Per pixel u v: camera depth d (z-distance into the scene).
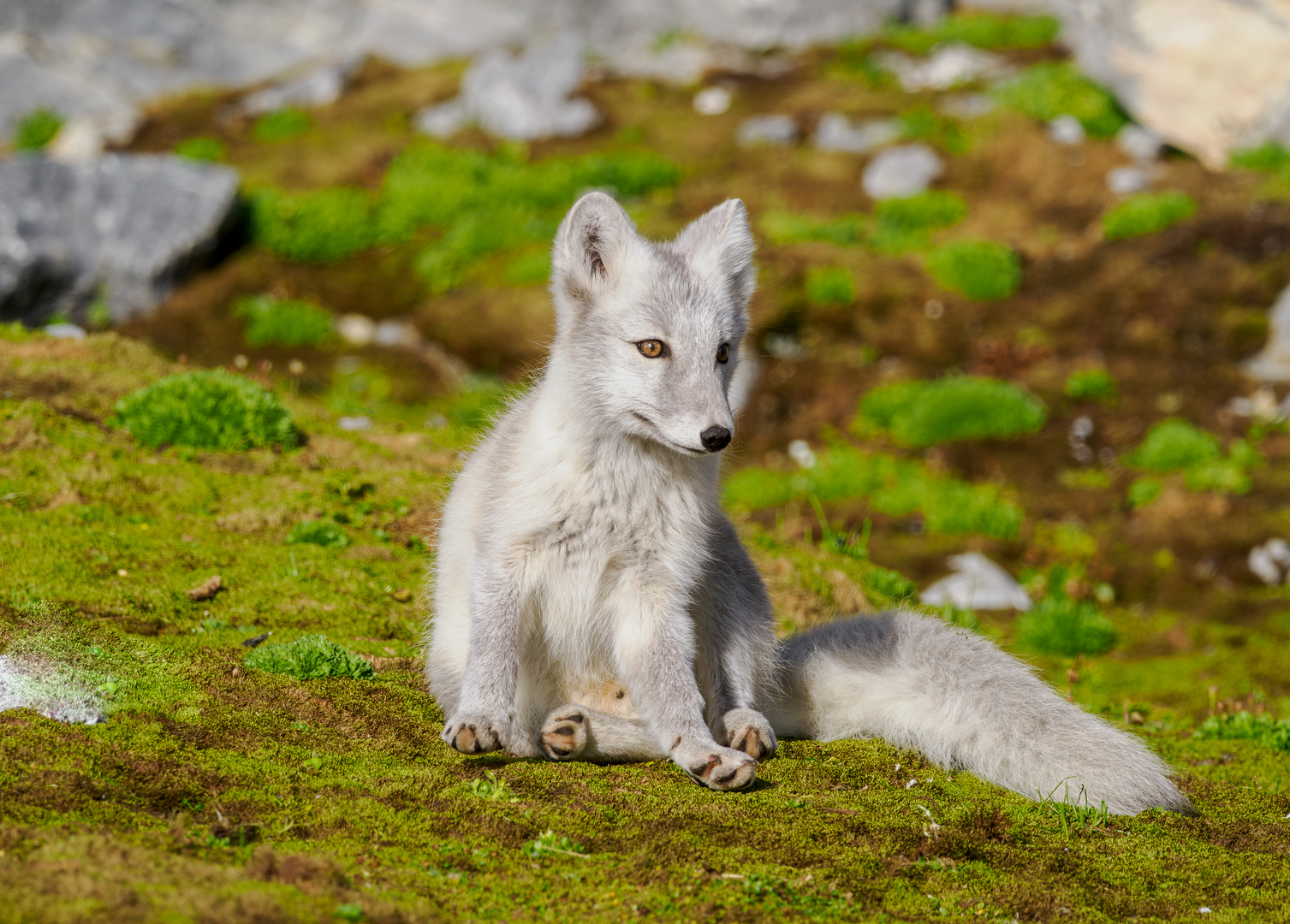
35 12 36.34
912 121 29.98
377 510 11.05
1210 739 9.44
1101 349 22.42
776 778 6.62
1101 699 11.39
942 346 23.00
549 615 6.88
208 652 7.50
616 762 6.77
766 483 19.38
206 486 10.67
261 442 11.77
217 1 37.84
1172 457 19.38
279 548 9.83
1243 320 22.45
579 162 29.47
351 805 5.47
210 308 25.25
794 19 35.88
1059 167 27.78
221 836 4.94
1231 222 24.66
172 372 13.63
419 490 11.50
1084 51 31.84
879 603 11.83
